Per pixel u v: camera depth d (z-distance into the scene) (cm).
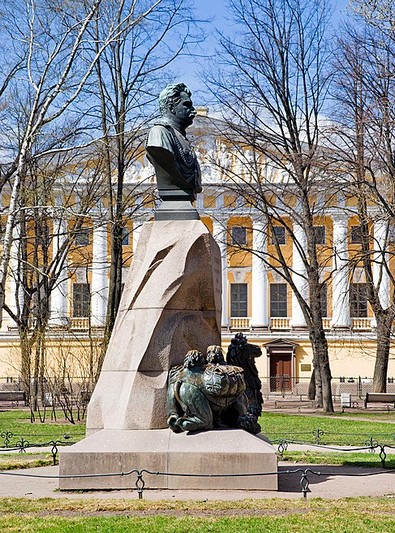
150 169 5253
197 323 1193
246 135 3322
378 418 2842
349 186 2986
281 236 5684
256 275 5744
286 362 5662
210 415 1097
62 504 953
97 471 1061
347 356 5506
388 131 2719
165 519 869
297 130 3316
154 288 1176
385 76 2700
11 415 2975
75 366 3556
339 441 1923
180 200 1236
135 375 1140
